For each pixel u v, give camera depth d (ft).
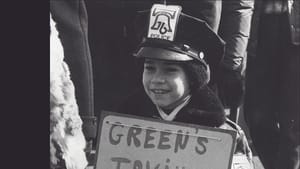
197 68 5.97
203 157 5.38
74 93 5.48
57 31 5.59
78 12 5.83
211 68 6.19
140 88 6.24
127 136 5.45
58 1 5.69
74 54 5.75
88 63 5.88
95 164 5.48
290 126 6.75
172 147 5.40
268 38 6.65
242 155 5.89
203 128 5.38
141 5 6.61
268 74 6.74
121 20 6.72
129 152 5.44
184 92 5.99
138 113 6.15
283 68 6.67
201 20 5.95
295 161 6.81
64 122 5.32
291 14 6.53
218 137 5.37
